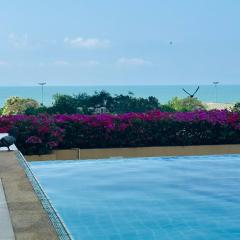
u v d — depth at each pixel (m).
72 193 10.35
